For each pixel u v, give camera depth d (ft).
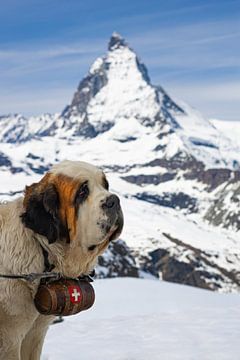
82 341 15.43
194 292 41.88
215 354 13.29
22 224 7.26
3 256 7.21
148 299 39.32
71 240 7.06
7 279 7.10
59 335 16.38
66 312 7.23
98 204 7.02
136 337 15.57
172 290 42.75
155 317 18.25
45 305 7.12
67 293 7.16
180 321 17.34
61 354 13.93
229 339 14.75
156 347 14.30
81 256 7.16
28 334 7.60
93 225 7.00
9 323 7.17
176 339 15.03
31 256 7.17
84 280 7.54
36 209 6.97
